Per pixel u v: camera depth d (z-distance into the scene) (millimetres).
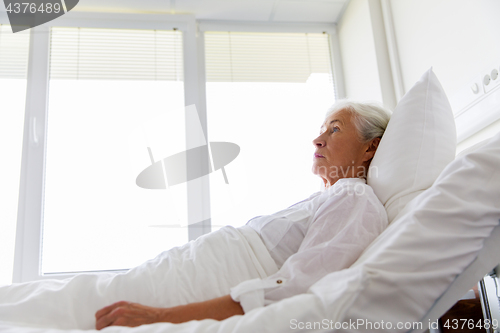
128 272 857
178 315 710
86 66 2219
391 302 647
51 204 1997
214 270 854
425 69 1735
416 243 685
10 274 1885
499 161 756
